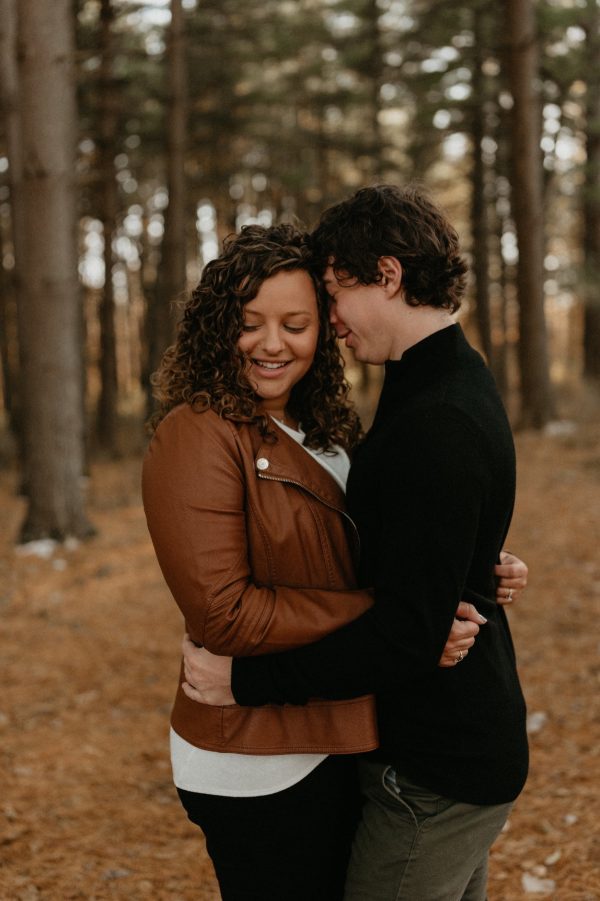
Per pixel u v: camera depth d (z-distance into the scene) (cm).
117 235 2038
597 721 388
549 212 1719
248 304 154
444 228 153
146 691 453
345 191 1956
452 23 1339
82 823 320
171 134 1177
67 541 718
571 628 510
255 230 159
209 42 1474
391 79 1589
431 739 151
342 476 173
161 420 161
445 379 148
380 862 159
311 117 2178
